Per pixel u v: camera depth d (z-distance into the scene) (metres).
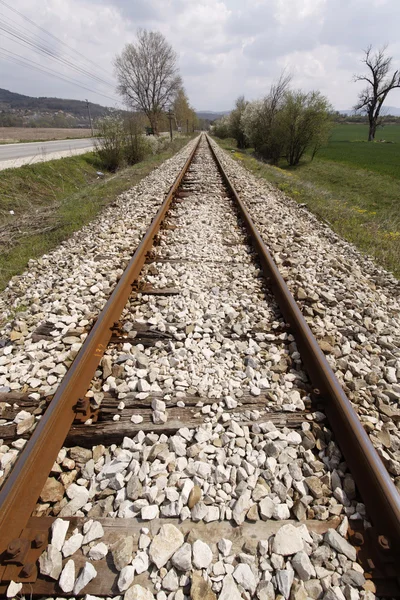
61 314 3.62
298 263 4.92
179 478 1.99
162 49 53.75
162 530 1.70
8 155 18.52
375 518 1.73
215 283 4.25
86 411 2.34
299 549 1.63
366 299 4.00
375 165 27.91
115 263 4.83
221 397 2.52
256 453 2.12
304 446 2.20
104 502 1.89
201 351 3.03
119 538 1.70
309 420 2.36
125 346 3.05
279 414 2.39
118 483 1.95
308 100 26.48
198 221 6.83
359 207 11.95
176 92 58.12
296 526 1.76
